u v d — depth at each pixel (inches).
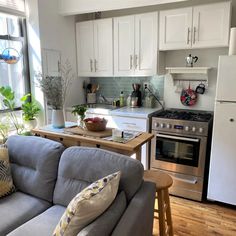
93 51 140.9
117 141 77.0
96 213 51.8
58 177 75.8
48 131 89.7
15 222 66.1
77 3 125.9
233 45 94.3
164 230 76.1
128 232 51.3
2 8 112.5
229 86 93.4
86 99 159.5
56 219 65.8
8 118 121.0
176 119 110.8
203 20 108.6
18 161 84.4
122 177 63.7
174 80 133.3
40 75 120.5
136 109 133.3
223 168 100.7
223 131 97.8
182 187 113.5
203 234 87.9
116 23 130.3
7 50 119.0
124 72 133.5
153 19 119.6
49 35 127.3
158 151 117.4
